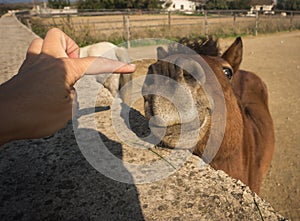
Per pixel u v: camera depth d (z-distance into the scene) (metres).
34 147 0.64
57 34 0.28
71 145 0.65
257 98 1.09
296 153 1.42
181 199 0.47
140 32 5.05
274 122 1.78
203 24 6.04
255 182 0.80
